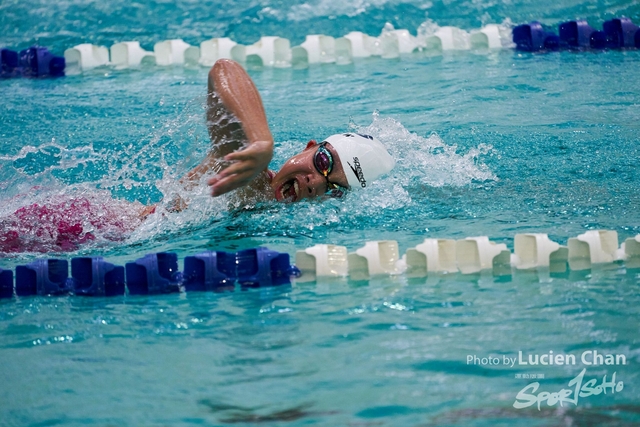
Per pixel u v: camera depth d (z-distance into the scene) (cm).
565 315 643
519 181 1017
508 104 1416
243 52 1852
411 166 1059
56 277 759
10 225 859
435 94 1514
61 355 604
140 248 850
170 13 2203
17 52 1845
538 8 2147
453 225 873
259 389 537
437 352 582
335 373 555
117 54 1855
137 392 539
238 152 732
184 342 622
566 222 866
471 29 2023
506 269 763
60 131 1331
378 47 1905
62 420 505
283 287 742
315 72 1758
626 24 1820
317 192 932
